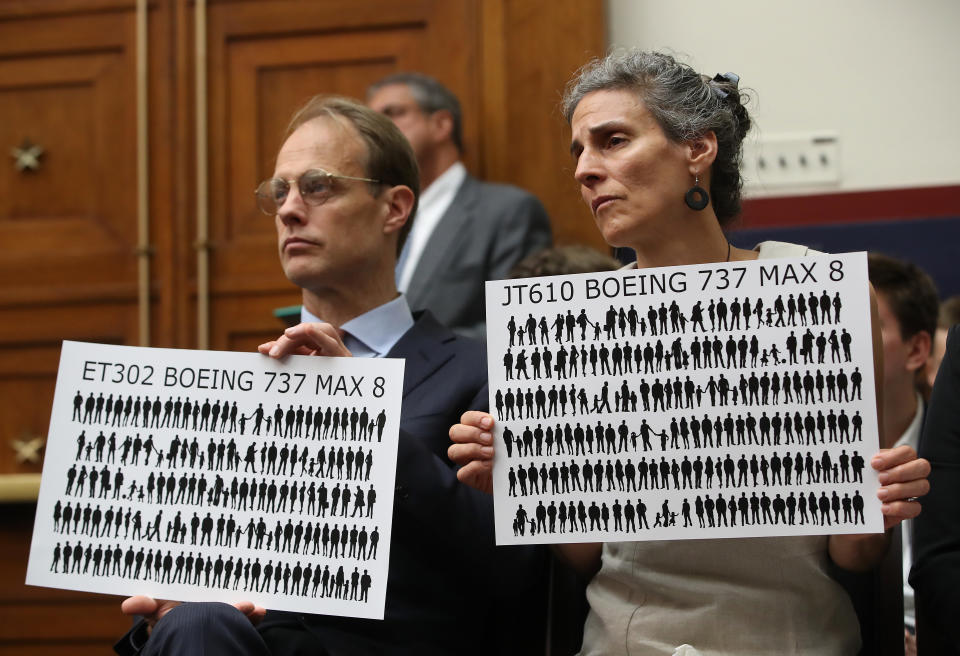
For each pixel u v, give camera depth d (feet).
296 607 5.82
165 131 12.47
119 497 6.03
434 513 6.31
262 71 12.50
